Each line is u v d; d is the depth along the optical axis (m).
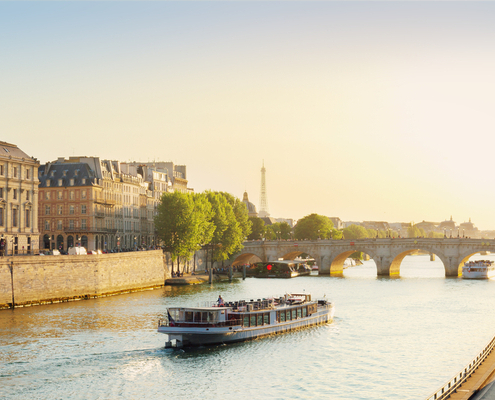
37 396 57.09
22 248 119.44
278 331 83.88
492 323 94.88
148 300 114.69
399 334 85.69
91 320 89.88
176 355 71.62
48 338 77.50
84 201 154.00
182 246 155.00
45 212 156.12
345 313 104.38
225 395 58.72
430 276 191.00
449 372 66.69
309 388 60.88
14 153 120.62
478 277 177.50
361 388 61.00
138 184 185.88
